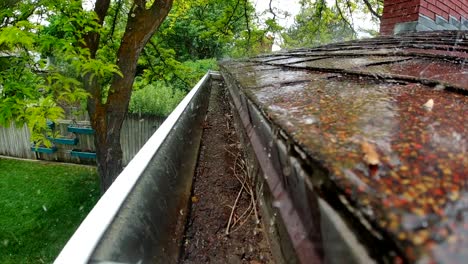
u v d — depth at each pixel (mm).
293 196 515
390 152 381
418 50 1921
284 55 3287
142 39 5637
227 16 10930
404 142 408
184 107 2051
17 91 3422
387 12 5215
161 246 775
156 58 9555
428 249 234
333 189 345
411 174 330
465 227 253
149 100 10148
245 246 949
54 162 11086
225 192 1267
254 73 1770
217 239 987
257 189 1034
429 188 304
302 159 440
